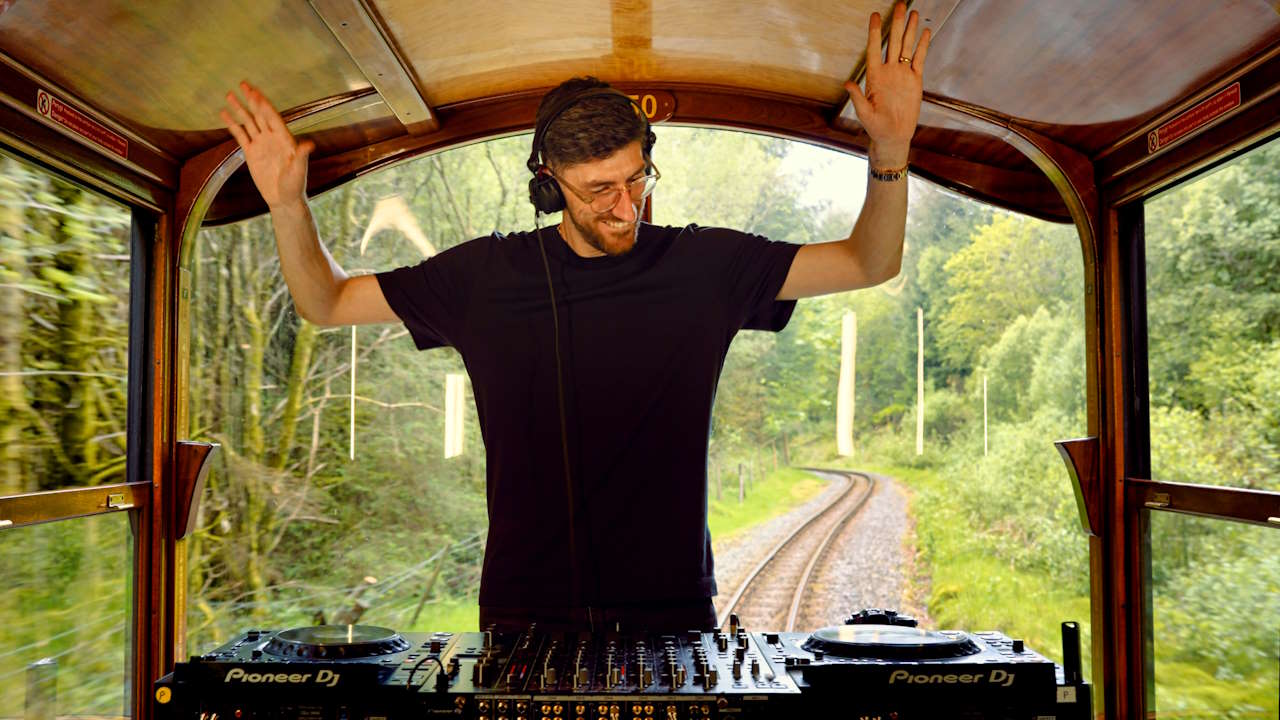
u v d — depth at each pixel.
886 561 12.29
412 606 10.27
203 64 2.62
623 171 1.85
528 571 2.07
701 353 2.07
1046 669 1.83
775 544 12.33
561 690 1.75
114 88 2.61
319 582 10.12
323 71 2.78
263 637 2.14
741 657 1.95
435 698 1.76
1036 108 2.99
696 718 1.73
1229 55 2.42
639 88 3.21
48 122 2.48
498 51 2.88
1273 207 9.23
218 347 9.65
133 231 3.00
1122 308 3.16
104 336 5.92
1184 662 6.85
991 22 2.53
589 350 2.08
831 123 3.29
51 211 5.71
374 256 10.79
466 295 2.16
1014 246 12.74
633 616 2.06
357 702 1.79
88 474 5.77
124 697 3.05
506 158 11.32
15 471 5.40
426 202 11.10
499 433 2.10
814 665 1.80
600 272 2.10
